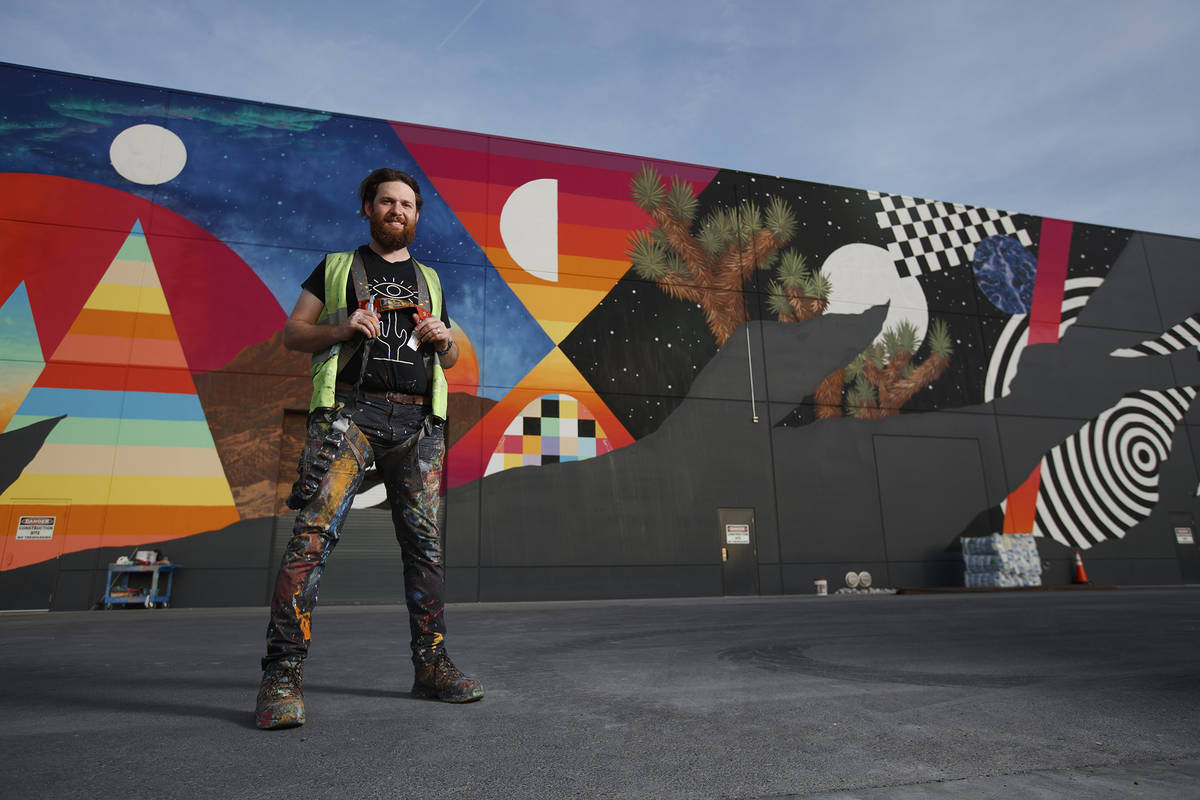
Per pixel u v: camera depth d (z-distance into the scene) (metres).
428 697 1.67
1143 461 11.76
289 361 8.48
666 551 9.26
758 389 10.26
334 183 9.16
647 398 9.73
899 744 1.22
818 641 3.09
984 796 0.93
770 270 10.80
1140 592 8.76
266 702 1.35
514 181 9.90
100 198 8.25
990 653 2.56
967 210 12.09
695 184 10.78
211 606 7.63
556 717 1.44
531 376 9.30
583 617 5.12
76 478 7.53
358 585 8.20
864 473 10.39
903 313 11.25
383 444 1.65
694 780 1.00
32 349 7.66
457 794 0.94
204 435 8.01
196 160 8.70
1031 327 11.84
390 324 1.70
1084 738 1.27
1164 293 12.77
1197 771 1.06
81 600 7.27
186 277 8.33
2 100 8.17
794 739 1.25
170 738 1.26
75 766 1.07
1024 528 10.89
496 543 8.63
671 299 10.21
